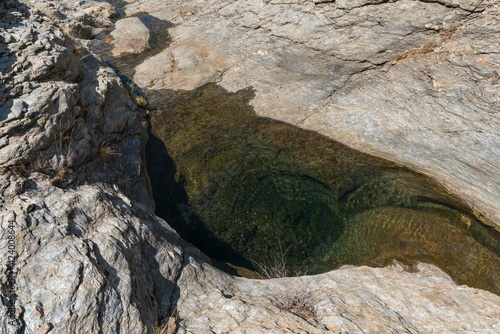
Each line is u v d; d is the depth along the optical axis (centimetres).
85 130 439
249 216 540
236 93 771
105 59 890
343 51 737
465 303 352
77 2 1173
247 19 894
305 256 493
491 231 482
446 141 582
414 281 400
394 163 609
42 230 281
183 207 550
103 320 253
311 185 584
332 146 652
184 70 830
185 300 328
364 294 357
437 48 657
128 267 296
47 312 237
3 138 338
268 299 343
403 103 643
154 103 739
